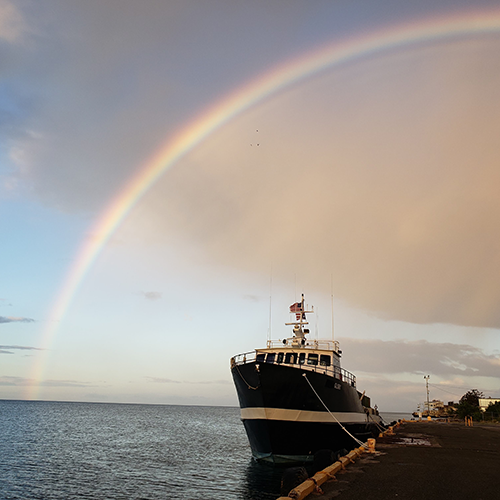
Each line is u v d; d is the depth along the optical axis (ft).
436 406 606.96
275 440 87.45
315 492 40.86
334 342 117.19
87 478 109.09
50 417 448.24
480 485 44.09
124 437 237.45
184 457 153.17
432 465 56.95
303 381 86.28
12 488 96.73
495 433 119.14
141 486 98.37
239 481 102.37
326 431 91.50
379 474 50.11
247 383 88.99
